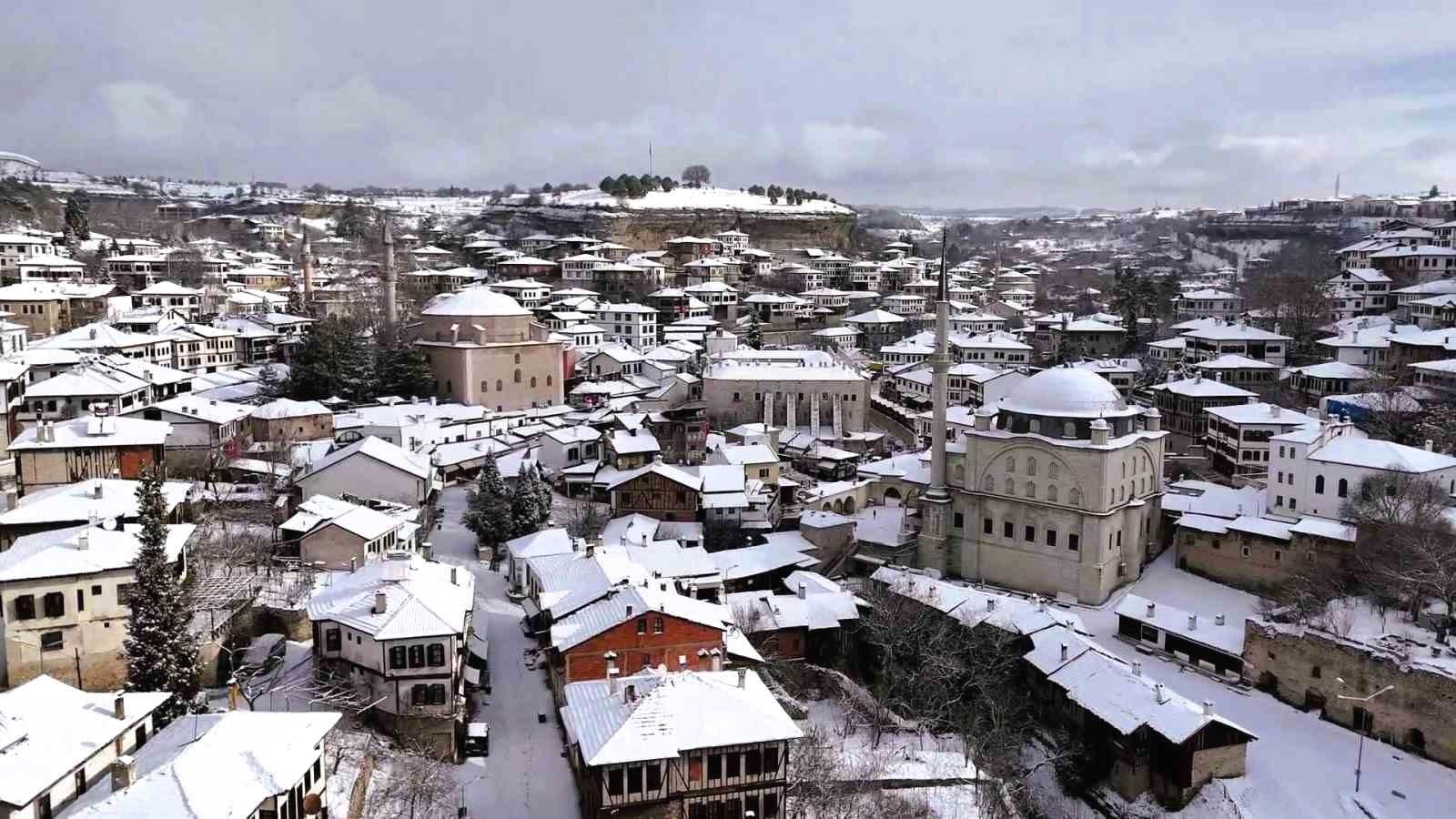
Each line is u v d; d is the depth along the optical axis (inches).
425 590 2647.6
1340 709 2940.5
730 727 2146.9
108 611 2508.6
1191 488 4534.9
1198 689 3161.9
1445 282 6692.9
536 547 3528.5
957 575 4259.4
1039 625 3198.8
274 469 4173.2
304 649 2829.7
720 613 2854.3
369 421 4820.4
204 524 3417.8
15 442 3410.4
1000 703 2938.0
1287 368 6107.3
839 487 4726.9
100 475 3469.5
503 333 6043.3
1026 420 4082.2
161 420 4165.8
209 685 2593.5
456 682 2539.4
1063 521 3905.0
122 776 1744.6
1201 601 3774.6
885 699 2933.1
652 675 2343.8
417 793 2174.0
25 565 2431.1
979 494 4158.5
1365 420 4788.4
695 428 5295.3
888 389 7007.9
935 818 2384.4
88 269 7810.0
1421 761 2738.7
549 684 2878.9
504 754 2508.6
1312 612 3245.6
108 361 4830.2
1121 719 2650.1
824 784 2374.5
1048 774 2824.8
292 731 1894.7
